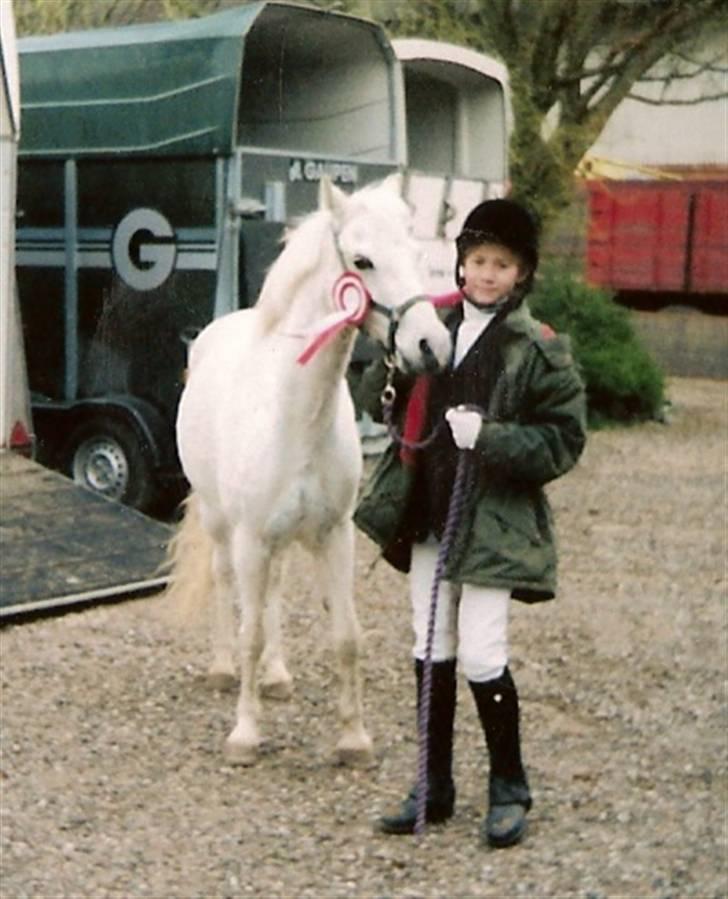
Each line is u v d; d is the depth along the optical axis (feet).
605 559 26.96
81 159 30.37
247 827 14.60
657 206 59.16
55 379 31.24
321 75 32.86
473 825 14.56
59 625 21.68
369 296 13.98
